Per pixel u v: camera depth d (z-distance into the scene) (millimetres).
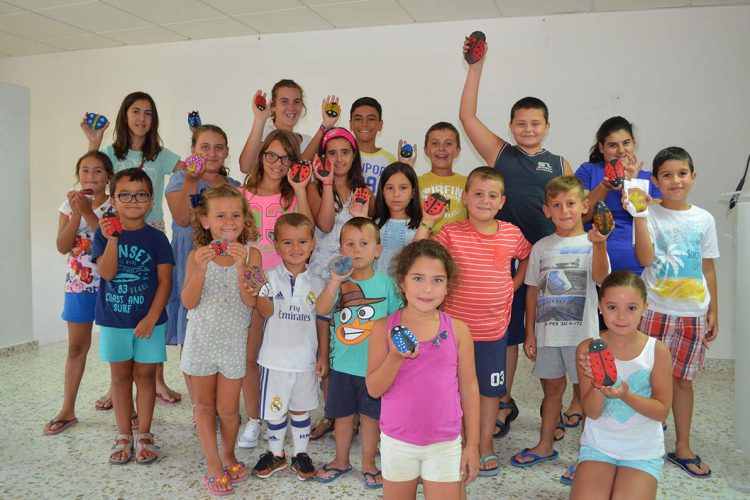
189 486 2084
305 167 2352
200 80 5188
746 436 2299
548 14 4242
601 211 1887
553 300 2207
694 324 2254
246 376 2389
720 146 3982
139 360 2301
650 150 4117
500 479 2156
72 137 5781
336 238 2504
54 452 2361
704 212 2320
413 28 4566
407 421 1523
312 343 2162
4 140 3918
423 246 1548
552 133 4297
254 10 4355
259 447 2453
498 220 2377
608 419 1775
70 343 2623
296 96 3000
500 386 2184
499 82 4383
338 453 2174
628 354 1813
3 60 5918
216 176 2768
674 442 2508
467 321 2135
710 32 3963
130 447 2307
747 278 2256
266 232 2453
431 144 2850
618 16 4121
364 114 3037
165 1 4223
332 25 4660
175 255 2654
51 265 6012
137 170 2322
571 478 2117
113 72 5508
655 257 2320
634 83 4121
